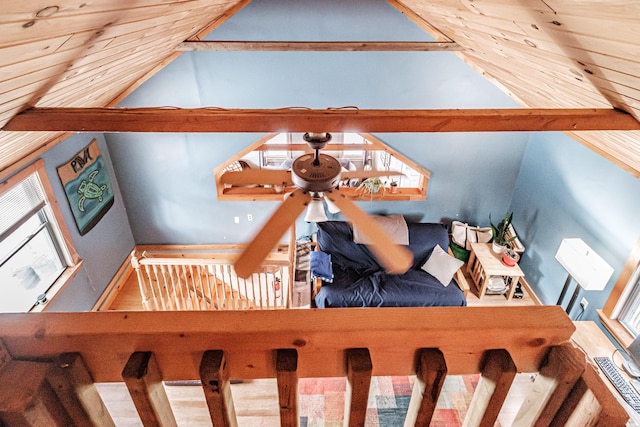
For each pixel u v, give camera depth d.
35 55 1.35
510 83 3.98
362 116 2.47
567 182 4.80
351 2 4.46
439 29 4.02
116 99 4.64
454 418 3.54
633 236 3.87
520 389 3.72
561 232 4.96
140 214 6.02
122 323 0.74
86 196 4.89
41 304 4.04
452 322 0.75
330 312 0.76
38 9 0.97
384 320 0.75
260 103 5.14
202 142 5.45
